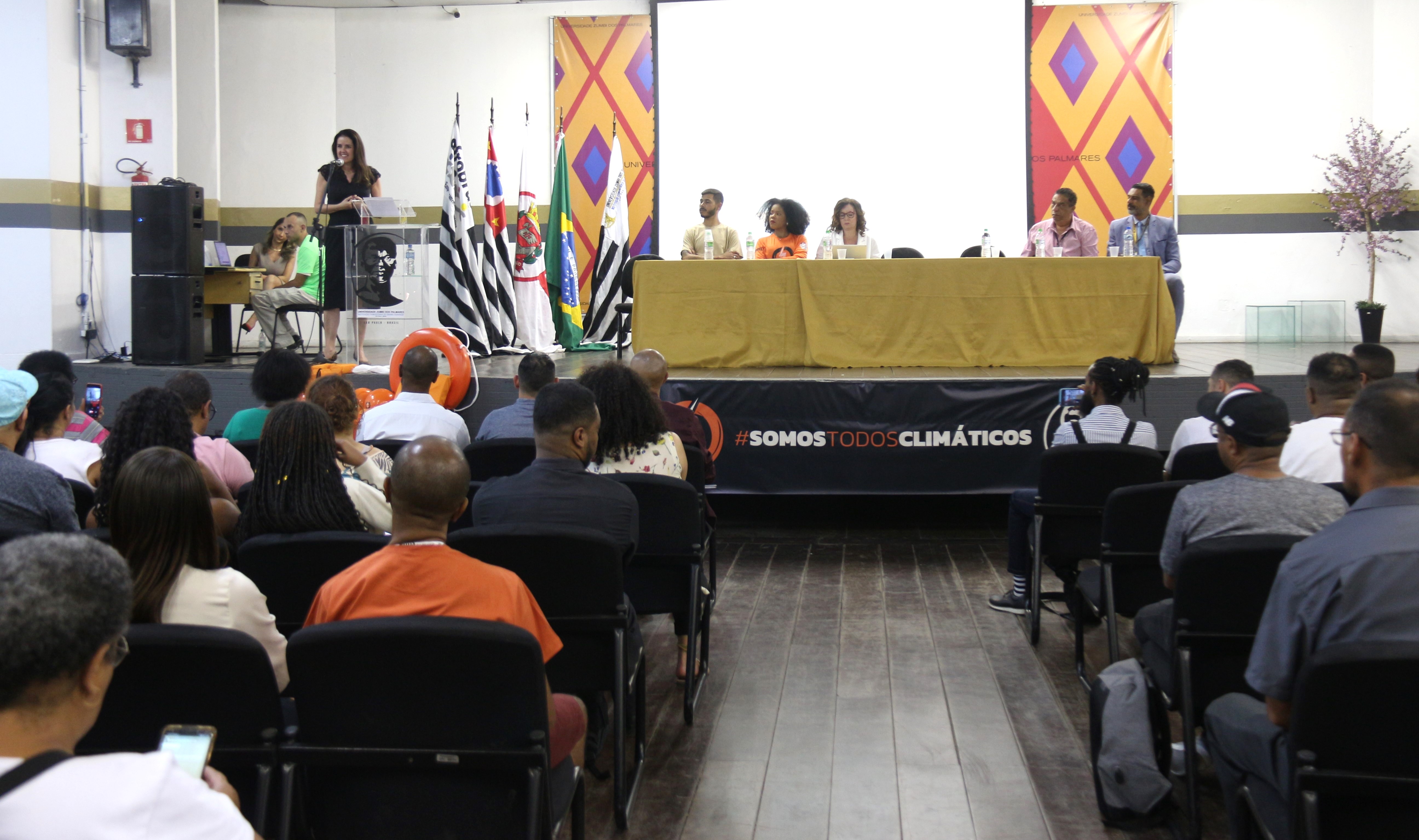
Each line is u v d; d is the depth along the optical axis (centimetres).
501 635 176
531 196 787
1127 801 255
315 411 261
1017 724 324
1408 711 163
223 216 1002
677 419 416
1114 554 318
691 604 324
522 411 404
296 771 201
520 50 994
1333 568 178
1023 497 431
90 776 101
